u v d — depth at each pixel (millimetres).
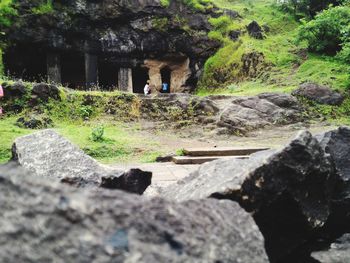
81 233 1560
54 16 22844
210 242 1811
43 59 24859
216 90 24156
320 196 3324
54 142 4918
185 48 26203
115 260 1520
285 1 28141
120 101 15805
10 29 21953
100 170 4449
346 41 18109
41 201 1594
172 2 25953
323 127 14484
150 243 1633
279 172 2971
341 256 3010
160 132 14266
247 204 2797
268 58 22359
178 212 1862
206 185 3098
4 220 1500
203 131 14602
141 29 25203
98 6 23781
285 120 15234
